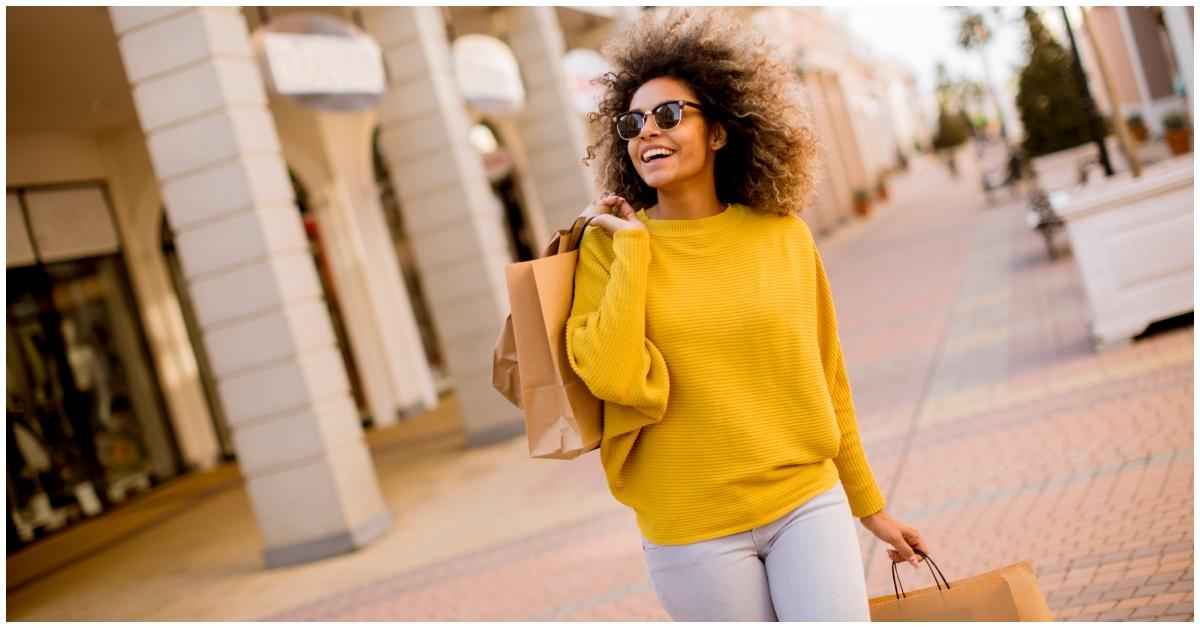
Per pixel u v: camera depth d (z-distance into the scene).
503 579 6.47
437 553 7.62
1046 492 5.52
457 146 11.48
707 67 2.52
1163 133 22.28
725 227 2.47
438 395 17.00
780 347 2.39
